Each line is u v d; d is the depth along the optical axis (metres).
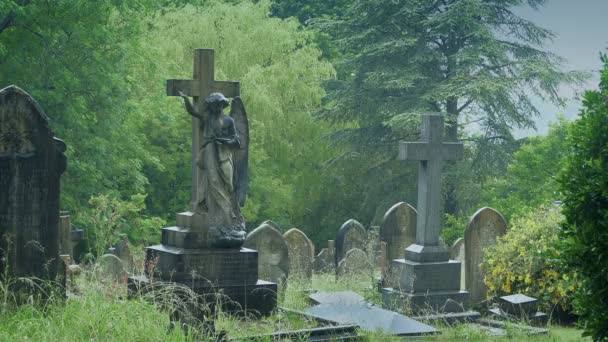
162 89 41.62
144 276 14.91
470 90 47.53
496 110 49.03
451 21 50.19
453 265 17.83
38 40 32.34
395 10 53.12
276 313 14.64
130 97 40.16
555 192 11.56
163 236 15.12
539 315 15.88
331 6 64.38
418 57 50.53
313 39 58.41
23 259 12.51
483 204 46.06
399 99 50.62
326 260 29.41
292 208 52.59
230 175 14.83
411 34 52.94
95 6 32.31
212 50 15.31
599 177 9.62
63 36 32.53
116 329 10.45
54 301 11.92
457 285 17.88
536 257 17.22
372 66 52.50
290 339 11.87
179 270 14.38
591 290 9.67
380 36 53.03
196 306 11.70
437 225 17.94
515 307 15.78
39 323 10.60
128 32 35.03
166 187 46.31
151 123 44.28
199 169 14.90
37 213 12.63
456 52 52.25
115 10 36.34
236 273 14.75
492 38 50.16
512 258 18.02
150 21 46.38
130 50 35.12
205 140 14.81
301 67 50.19
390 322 13.82
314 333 12.37
